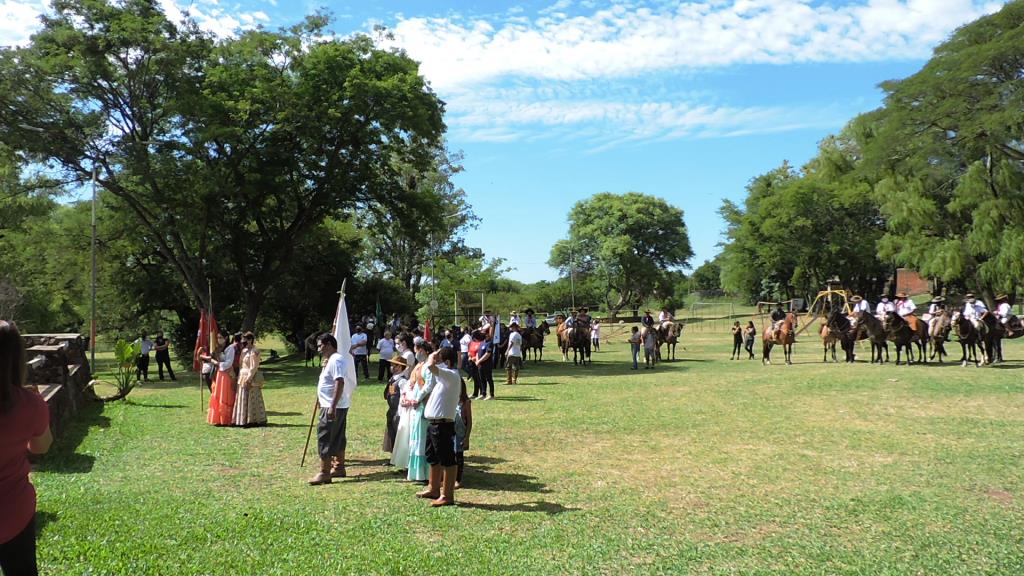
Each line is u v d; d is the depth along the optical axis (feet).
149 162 83.82
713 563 19.30
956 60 121.08
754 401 51.83
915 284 231.30
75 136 83.56
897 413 44.73
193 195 87.76
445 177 181.68
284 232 103.71
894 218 140.87
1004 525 22.49
